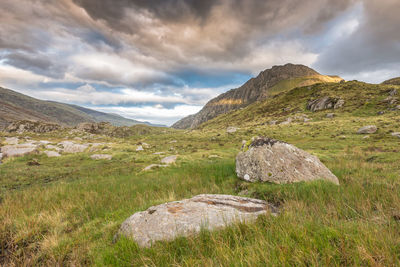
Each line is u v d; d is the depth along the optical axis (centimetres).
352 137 4322
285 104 15950
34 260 409
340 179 939
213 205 525
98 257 354
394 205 436
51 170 1997
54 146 3456
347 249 245
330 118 8312
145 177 1515
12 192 1152
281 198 704
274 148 1084
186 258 292
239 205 538
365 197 535
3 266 409
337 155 2194
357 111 8462
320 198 574
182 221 416
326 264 223
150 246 349
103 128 13725
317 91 15688
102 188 1107
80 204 798
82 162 2633
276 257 246
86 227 551
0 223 602
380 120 5916
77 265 361
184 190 987
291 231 316
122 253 338
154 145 6381
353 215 427
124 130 14562
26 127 10294
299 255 240
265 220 400
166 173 1659
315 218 392
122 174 1817
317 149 3409
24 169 1984
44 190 1086
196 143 6519
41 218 638
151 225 416
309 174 938
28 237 525
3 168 1998
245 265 241
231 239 337
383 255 224
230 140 6519
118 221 547
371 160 1691
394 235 281
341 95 11700
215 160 2395
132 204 741
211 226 395
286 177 927
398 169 1041
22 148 2923
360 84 14225
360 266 218
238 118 18212
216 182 1156
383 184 666
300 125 7450
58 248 435
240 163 1146
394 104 7938
